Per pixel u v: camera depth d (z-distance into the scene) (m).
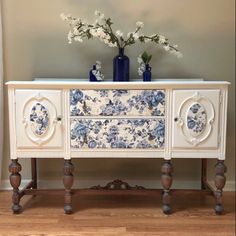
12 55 2.93
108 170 3.04
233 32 2.92
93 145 2.52
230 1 2.89
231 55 2.95
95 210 2.67
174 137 2.52
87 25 2.78
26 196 2.92
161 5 2.88
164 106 2.49
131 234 2.31
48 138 2.51
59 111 2.49
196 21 2.91
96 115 2.49
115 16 2.89
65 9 2.88
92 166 3.04
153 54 2.93
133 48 2.92
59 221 2.49
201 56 2.94
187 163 3.03
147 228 2.39
